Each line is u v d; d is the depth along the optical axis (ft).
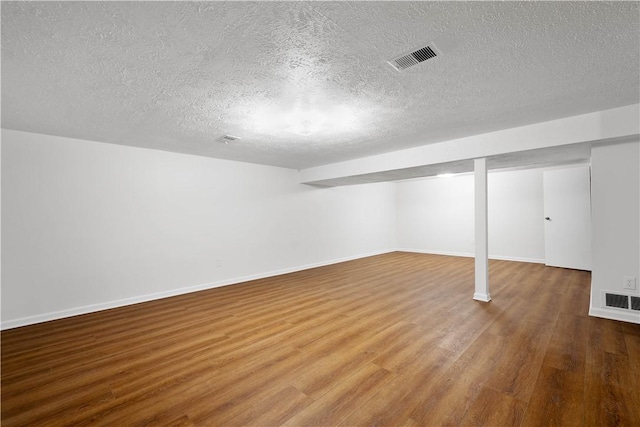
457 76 6.64
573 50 5.63
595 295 10.04
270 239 18.01
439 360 7.29
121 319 10.71
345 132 10.93
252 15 4.49
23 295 10.36
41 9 4.25
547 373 6.57
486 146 11.37
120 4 4.19
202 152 14.24
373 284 15.37
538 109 8.78
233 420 5.30
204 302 12.70
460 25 4.83
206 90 7.20
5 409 5.68
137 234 12.98
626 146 9.32
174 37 5.04
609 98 8.00
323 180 18.80
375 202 26.17
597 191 9.82
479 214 12.11
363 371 6.86
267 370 6.98
